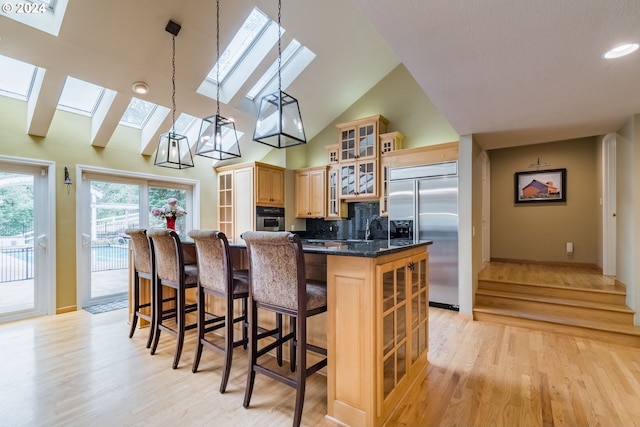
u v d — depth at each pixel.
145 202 4.80
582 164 5.13
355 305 1.74
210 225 5.57
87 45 2.83
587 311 3.30
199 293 2.39
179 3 2.77
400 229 4.39
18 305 3.64
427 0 1.50
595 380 2.26
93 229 4.27
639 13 1.54
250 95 4.73
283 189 5.68
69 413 1.86
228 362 2.11
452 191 3.98
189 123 5.03
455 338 3.09
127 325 3.44
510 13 1.57
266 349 2.06
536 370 2.42
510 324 3.45
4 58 3.13
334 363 1.81
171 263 2.61
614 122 3.23
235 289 2.24
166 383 2.21
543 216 5.41
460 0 1.49
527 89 2.44
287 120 2.37
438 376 2.33
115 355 2.66
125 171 4.47
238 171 5.39
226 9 2.99
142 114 4.48
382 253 1.71
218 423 1.78
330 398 1.82
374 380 1.68
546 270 4.79
